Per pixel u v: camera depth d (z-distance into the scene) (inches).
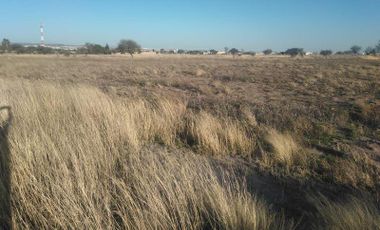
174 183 170.2
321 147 286.2
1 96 398.0
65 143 219.3
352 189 198.7
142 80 956.6
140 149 254.1
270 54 6811.0
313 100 591.2
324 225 151.7
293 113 438.0
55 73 1273.4
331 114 431.2
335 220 144.2
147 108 368.5
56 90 443.5
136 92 649.0
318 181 211.6
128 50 5221.5
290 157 246.1
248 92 709.9
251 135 309.9
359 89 750.5
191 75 1210.6
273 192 193.3
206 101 559.8
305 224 155.5
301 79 999.6
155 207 142.2
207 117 331.6
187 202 157.8
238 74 1208.2
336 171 222.1
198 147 275.0
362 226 139.4
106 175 186.1
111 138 249.9
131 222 143.1
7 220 146.9
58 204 148.3
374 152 274.5
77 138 231.9
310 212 168.4
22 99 364.5
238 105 524.1
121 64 2138.3
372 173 218.5
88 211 145.4
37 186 162.2
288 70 1466.5
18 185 164.4
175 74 1248.8
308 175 221.0
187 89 778.2
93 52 5113.2
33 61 2383.1
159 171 181.9
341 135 331.6
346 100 589.6
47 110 327.3
